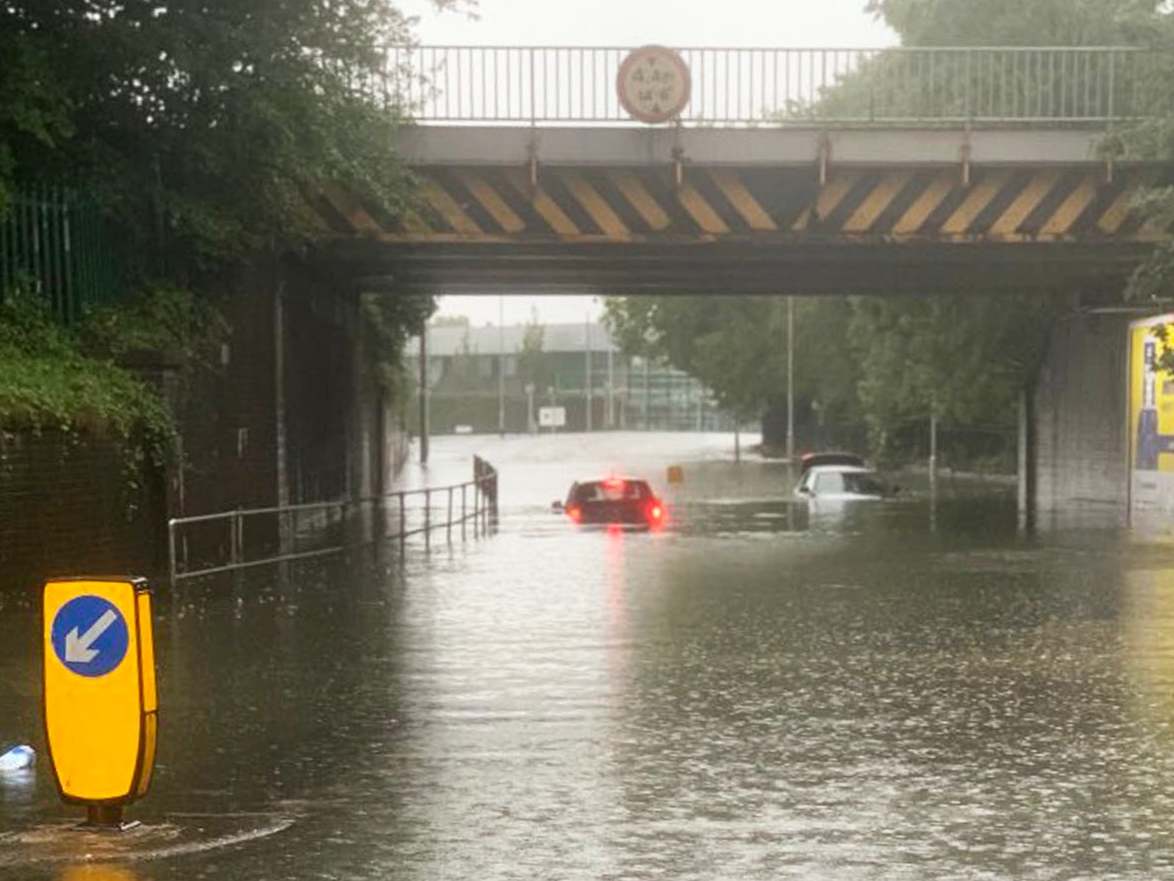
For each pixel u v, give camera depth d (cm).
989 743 959
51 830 761
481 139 2877
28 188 2077
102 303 2184
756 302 8600
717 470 7525
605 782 859
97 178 2223
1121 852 711
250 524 2661
